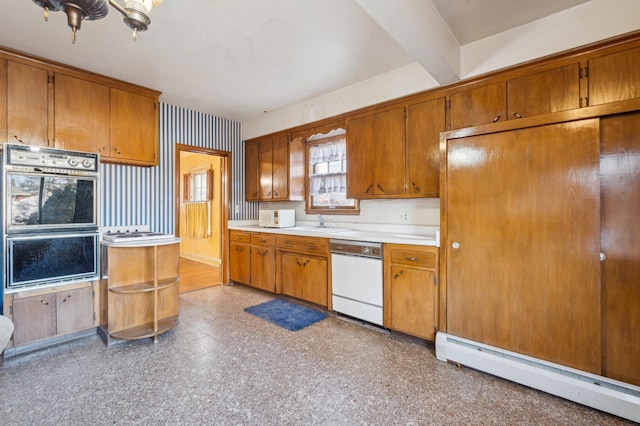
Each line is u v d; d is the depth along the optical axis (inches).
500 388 75.5
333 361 88.9
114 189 131.0
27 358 90.2
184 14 79.9
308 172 167.9
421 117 110.9
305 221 171.2
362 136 128.5
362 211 145.2
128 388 75.5
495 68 91.8
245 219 185.5
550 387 71.7
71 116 108.3
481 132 82.0
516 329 77.2
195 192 261.0
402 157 116.1
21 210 92.5
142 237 107.3
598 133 67.4
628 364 64.6
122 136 120.9
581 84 80.8
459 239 86.1
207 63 107.7
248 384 77.2
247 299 148.2
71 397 71.7
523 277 76.2
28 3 74.7
